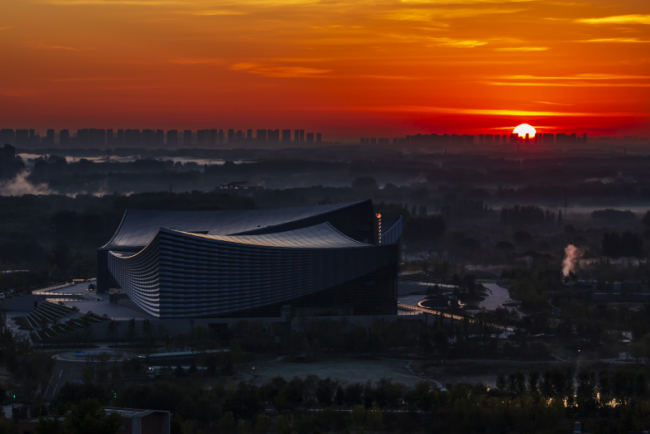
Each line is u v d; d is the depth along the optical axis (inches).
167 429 7751.0
